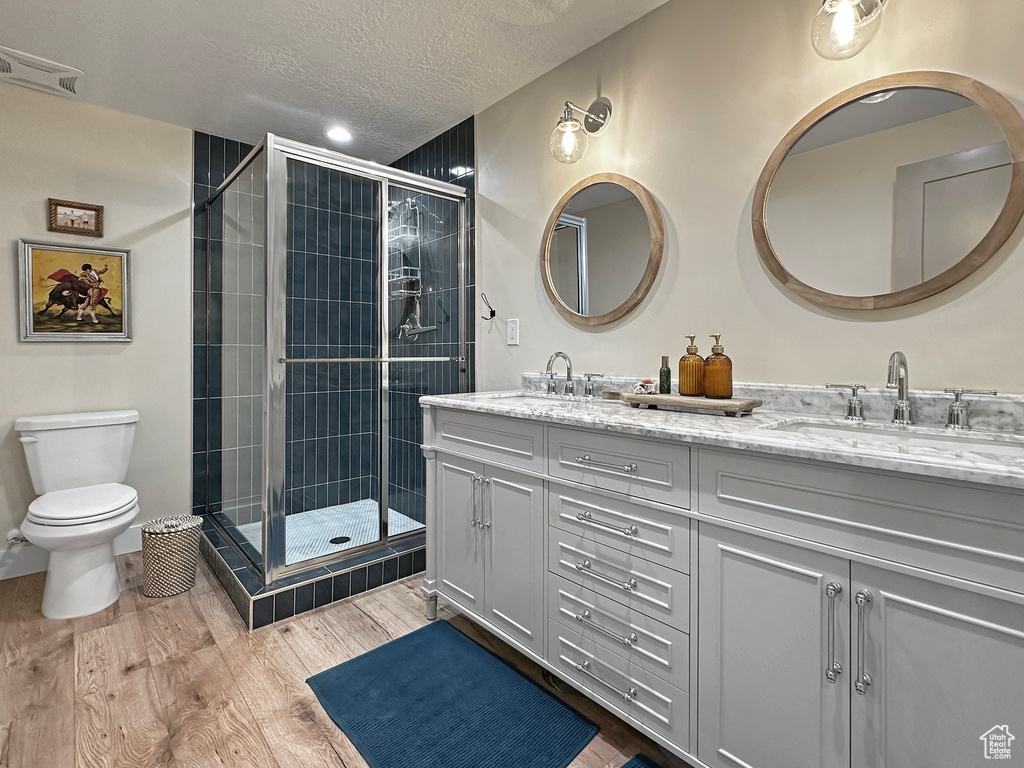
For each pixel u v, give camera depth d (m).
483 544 1.90
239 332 2.53
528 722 1.55
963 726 0.89
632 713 1.40
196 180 2.98
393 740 1.47
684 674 1.28
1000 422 1.25
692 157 1.88
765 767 1.13
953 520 0.89
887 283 1.44
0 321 2.45
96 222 2.67
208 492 3.07
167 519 2.54
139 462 2.84
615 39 2.12
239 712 1.58
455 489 2.04
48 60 2.25
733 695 1.19
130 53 2.20
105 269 2.70
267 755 1.41
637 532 1.38
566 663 1.58
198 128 2.95
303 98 2.60
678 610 1.29
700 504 1.24
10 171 2.46
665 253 1.98
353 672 1.78
